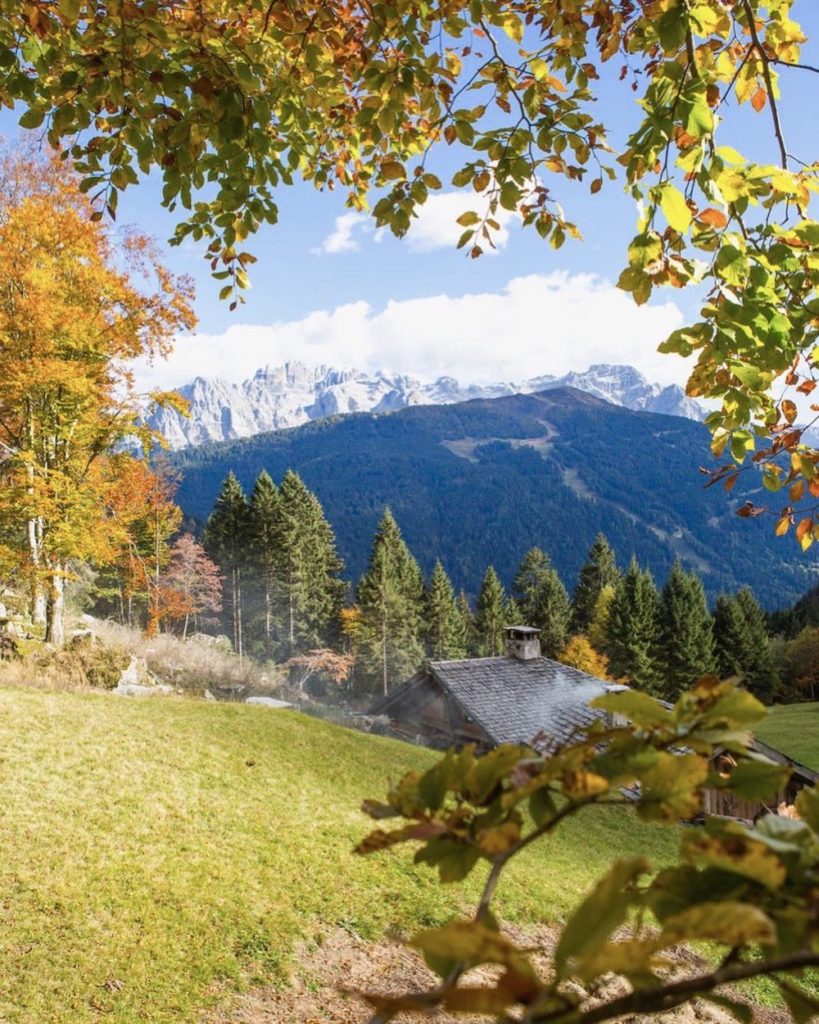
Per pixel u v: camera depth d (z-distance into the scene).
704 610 60.03
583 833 13.84
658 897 0.55
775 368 2.28
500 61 2.94
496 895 9.27
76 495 16.20
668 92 2.13
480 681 23.31
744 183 1.98
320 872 9.09
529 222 3.02
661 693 53.09
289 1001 6.64
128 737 12.67
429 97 2.94
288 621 58.53
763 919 0.45
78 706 13.95
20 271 14.44
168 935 7.18
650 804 0.61
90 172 3.03
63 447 17.00
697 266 2.24
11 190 15.18
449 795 0.72
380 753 16.02
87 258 15.46
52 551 16.42
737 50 2.61
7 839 8.35
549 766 0.64
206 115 2.85
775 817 0.62
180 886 8.09
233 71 2.86
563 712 21.62
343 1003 6.68
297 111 3.47
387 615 54.78
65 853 8.29
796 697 60.62
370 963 7.40
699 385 2.64
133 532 34.59
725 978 0.47
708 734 0.66
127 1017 5.99
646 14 2.83
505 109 3.09
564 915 9.09
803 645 61.72
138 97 2.80
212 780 11.62
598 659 53.84
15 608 21.19
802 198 2.28
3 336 14.59
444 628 63.03
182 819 9.91
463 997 0.45
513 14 3.00
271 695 29.64
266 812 10.77
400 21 2.99
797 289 2.46
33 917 7.00
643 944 0.45
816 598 79.31
